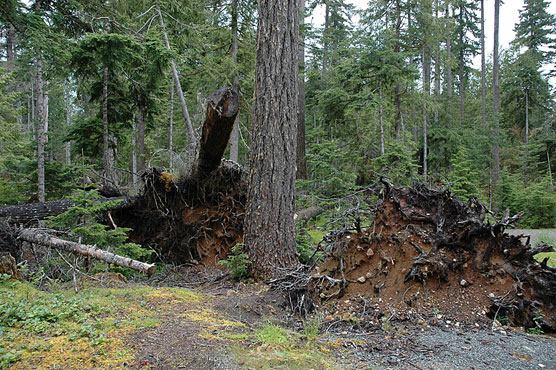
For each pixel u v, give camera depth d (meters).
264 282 5.25
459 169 12.44
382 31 13.08
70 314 3.26
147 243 7.50
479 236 4.49
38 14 8.94
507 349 3.19
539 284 4.09
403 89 14.97
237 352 2.72
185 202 7.51
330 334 3.62
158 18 12.20
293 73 5.70
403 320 3.97
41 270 4.75
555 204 15.84
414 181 5.27
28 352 2.49
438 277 4.34
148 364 2.43
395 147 12.02
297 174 14.02
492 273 4.31
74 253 4.66
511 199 17.42
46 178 11.60
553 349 3.23
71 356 2.47
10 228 5.13
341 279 4.79
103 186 7.88
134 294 4.14
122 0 11.48
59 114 27.66
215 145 6.41
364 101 13.38
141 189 7.74
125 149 17.89
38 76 10.41
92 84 11.12
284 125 5.54
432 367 2.76
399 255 4.63
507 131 28.44
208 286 5.52
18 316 3.01
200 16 12.21
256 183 5.54
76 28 10.67
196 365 2.46
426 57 19.78
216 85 12.16
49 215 6.48
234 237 7.24
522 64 28.11
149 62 10.15
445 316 4.00
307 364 2.62
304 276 4.89
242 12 12.06
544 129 25.41
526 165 22.69
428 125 19.27
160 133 20.53
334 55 20.08
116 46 9.01
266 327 3.36
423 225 4.75
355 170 14.91
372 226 5.05
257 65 5.71
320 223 10.66
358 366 2.71
